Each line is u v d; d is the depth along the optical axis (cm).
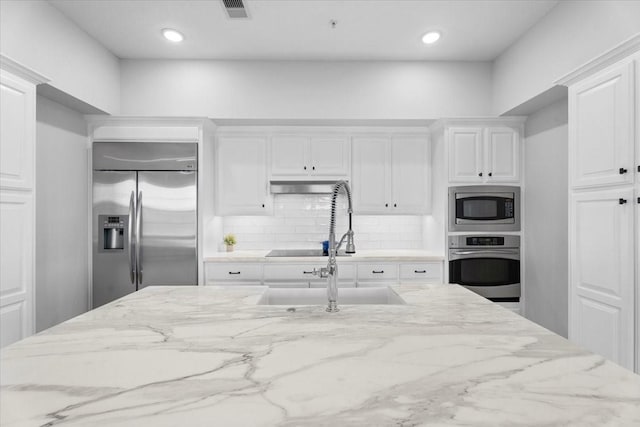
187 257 333
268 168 370
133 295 169
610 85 190
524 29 292
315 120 351
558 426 62
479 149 341
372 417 65
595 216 201
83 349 99
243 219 402
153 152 333
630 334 179
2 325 202
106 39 307
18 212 212
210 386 77
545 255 311
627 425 62
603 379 79
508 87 322
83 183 327
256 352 96
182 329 116
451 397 72
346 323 122
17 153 211
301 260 338
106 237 336
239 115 348
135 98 345
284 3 258
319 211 402
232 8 264
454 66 352
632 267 178
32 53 240
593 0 224
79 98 286
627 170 180
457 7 262
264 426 62
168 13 270
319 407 68
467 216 341
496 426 62
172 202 333
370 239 403
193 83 347
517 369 85
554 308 299
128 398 72
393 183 373
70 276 308
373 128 372
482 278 342
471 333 111
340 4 259
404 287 186
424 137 374
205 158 344
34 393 75
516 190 342
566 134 283
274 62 349
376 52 333
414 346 100
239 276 338
